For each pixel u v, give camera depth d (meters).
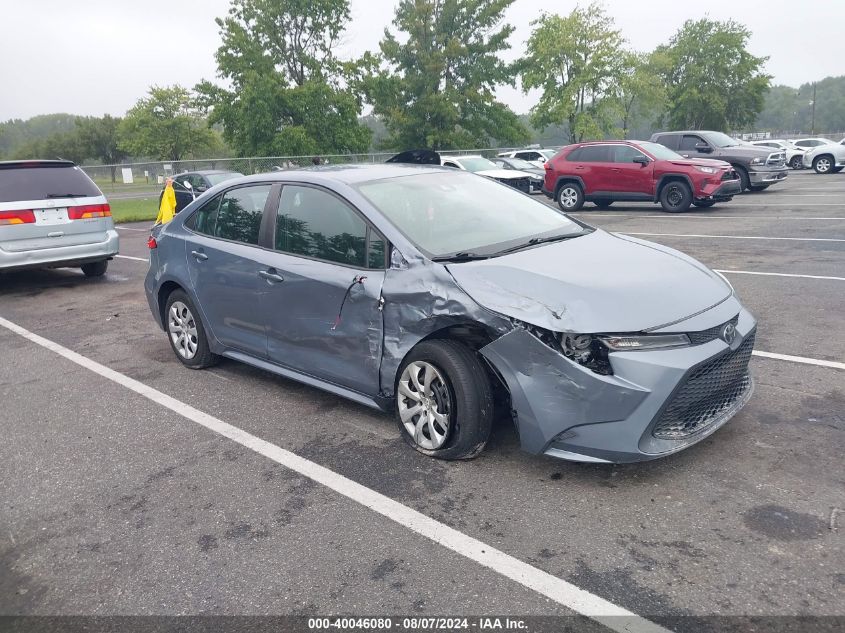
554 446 3.29
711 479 3.35
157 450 4.11
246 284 4.67
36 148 111.56
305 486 3.55
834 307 6.23
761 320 6.00
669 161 14.77
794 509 3.05
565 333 3.15
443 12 43.94
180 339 5.61
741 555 2.75
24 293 9.33
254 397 4.88
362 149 40.91
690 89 57.28
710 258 8.92
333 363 4.18
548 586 2.65
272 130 38.75
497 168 19.95
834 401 4.18
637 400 3.07
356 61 41.50
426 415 3.73
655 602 2.52
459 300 3.45
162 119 71.12
